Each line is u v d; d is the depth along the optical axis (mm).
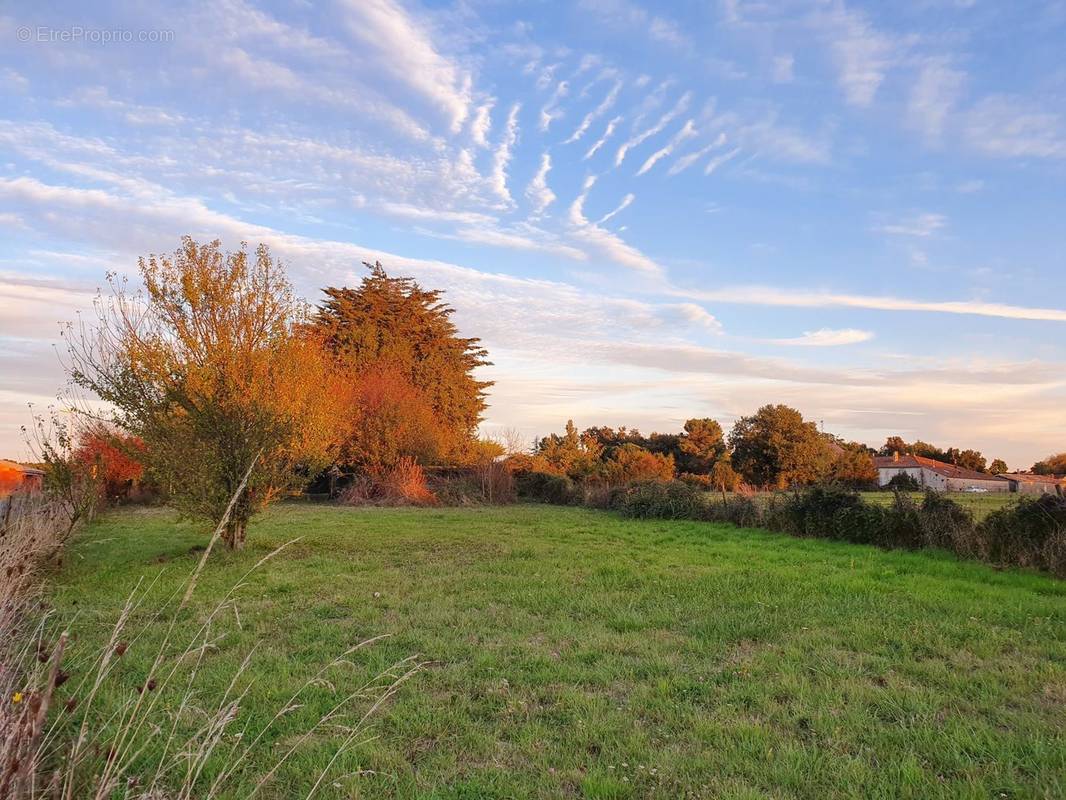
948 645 6395
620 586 9516
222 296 14250
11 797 2389
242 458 12328
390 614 7730
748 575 10438
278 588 9242
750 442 48125
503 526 19125
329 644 6441
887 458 71312
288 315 15203
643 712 4816
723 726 4500
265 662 5828
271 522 19625
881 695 5039
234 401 12641
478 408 44375
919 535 13789
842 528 15664
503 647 6324
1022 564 11352
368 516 22203
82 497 12625
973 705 4883
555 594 8828
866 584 9578
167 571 10758
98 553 12945
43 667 3898
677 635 6848
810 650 6312
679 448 56000
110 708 4469
